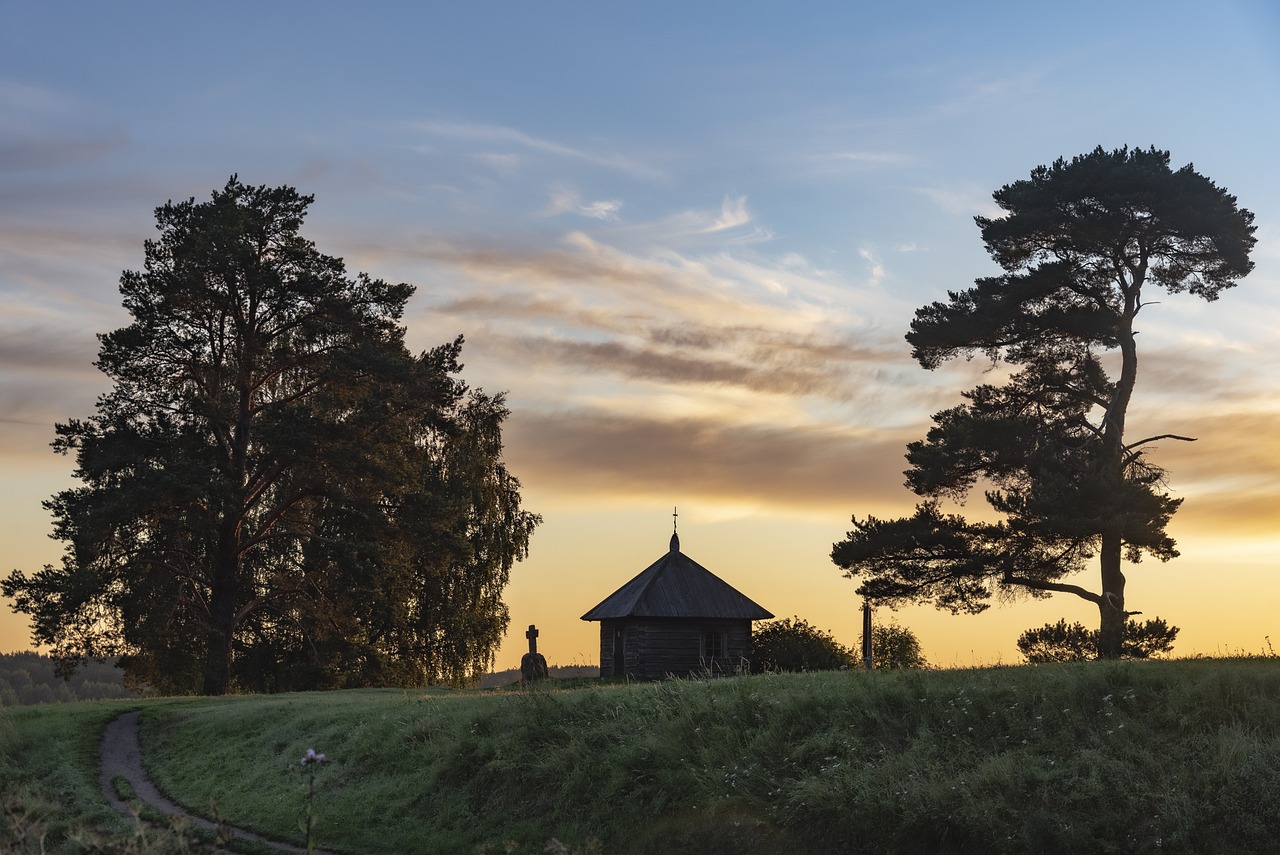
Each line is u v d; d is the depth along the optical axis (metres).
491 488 58.88
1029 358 41.50
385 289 51.91
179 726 31.83
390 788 22.91
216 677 46.28
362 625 53.22
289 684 50.81
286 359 49.62
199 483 43.88
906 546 38.59
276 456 46.06
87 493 45.56
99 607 46.03
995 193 41.94
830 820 17.47
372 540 49.06
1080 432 40.47
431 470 56.28
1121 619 36.78
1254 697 18.30
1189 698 18.48
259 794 24.22
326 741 26.55
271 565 51.62
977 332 40.59
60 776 26.66
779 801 18.28
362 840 20.94
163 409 47.50
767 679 25.17
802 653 48.44
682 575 51.09
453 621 55.84
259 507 51.69
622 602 50.53
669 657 49.44
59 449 46.34
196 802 24.58
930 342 41.44
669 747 20.78
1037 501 36.44
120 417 47.03
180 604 47.53
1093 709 19.05
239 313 49.22
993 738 18.69
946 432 40.25
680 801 19.27
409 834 20.86
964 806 16.47
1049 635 36.78
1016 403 41.47
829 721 20.45
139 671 49.47
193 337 48.62
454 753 22.94
